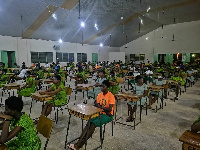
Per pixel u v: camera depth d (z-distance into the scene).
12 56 14.77
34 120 4.41
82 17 12.67
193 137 2.02
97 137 3.62
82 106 3.19
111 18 13.91
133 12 13.45
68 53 19.31
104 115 3.30
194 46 18.69
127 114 5.10
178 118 4.81
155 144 3.36
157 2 11.63
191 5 12.77
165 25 20.55
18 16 10.96
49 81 7.19
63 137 3.60
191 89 9.38
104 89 3.39
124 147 3.24
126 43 24.59
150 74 9.30
